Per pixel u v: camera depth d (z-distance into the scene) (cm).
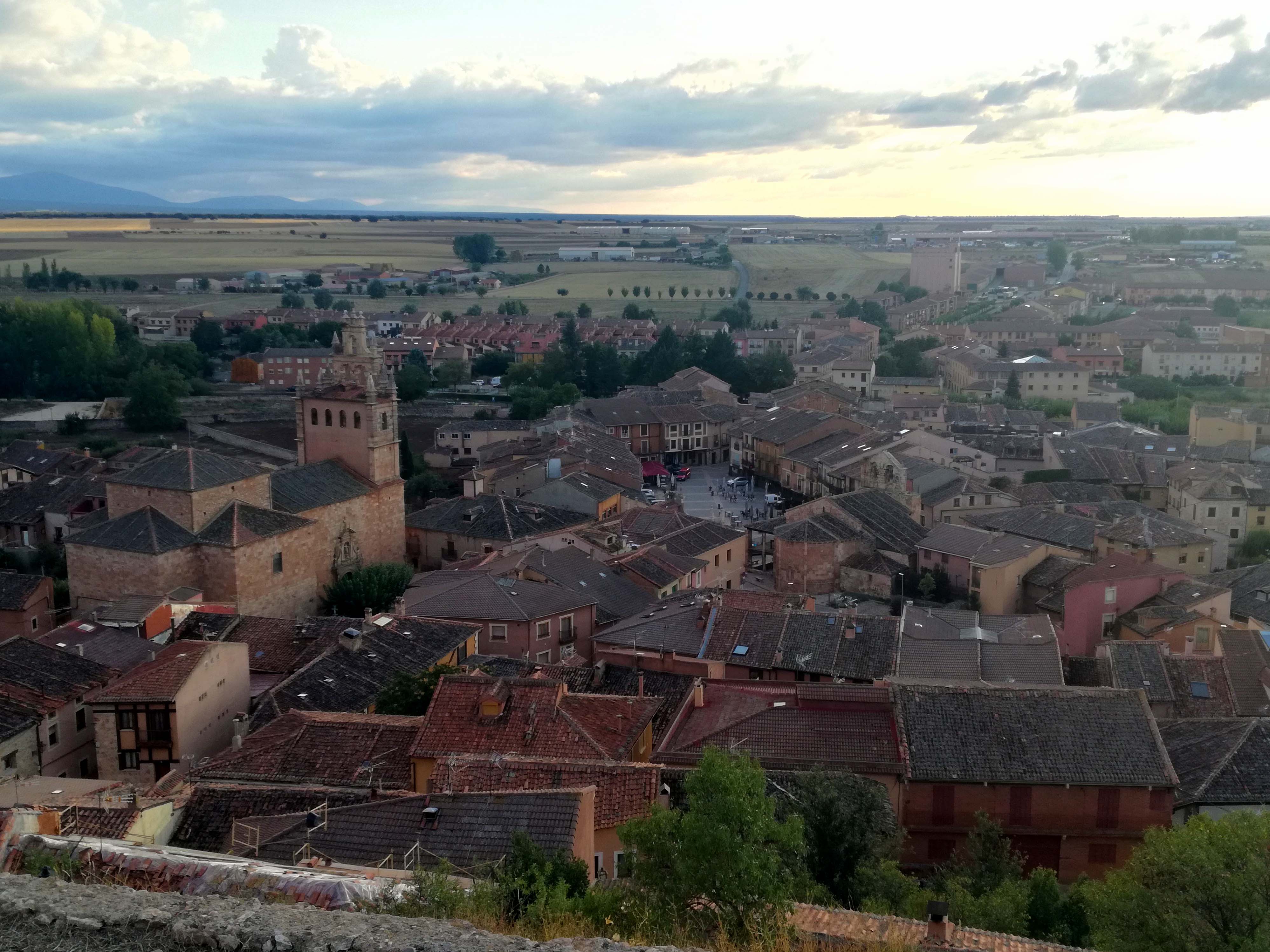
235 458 11206
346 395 12312
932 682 6944
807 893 4066
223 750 7094
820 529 12900
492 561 10981
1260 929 3753
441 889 3238
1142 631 9781
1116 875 4269
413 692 6981
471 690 5931
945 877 5144
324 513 11594
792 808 5062
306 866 3794
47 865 3288
